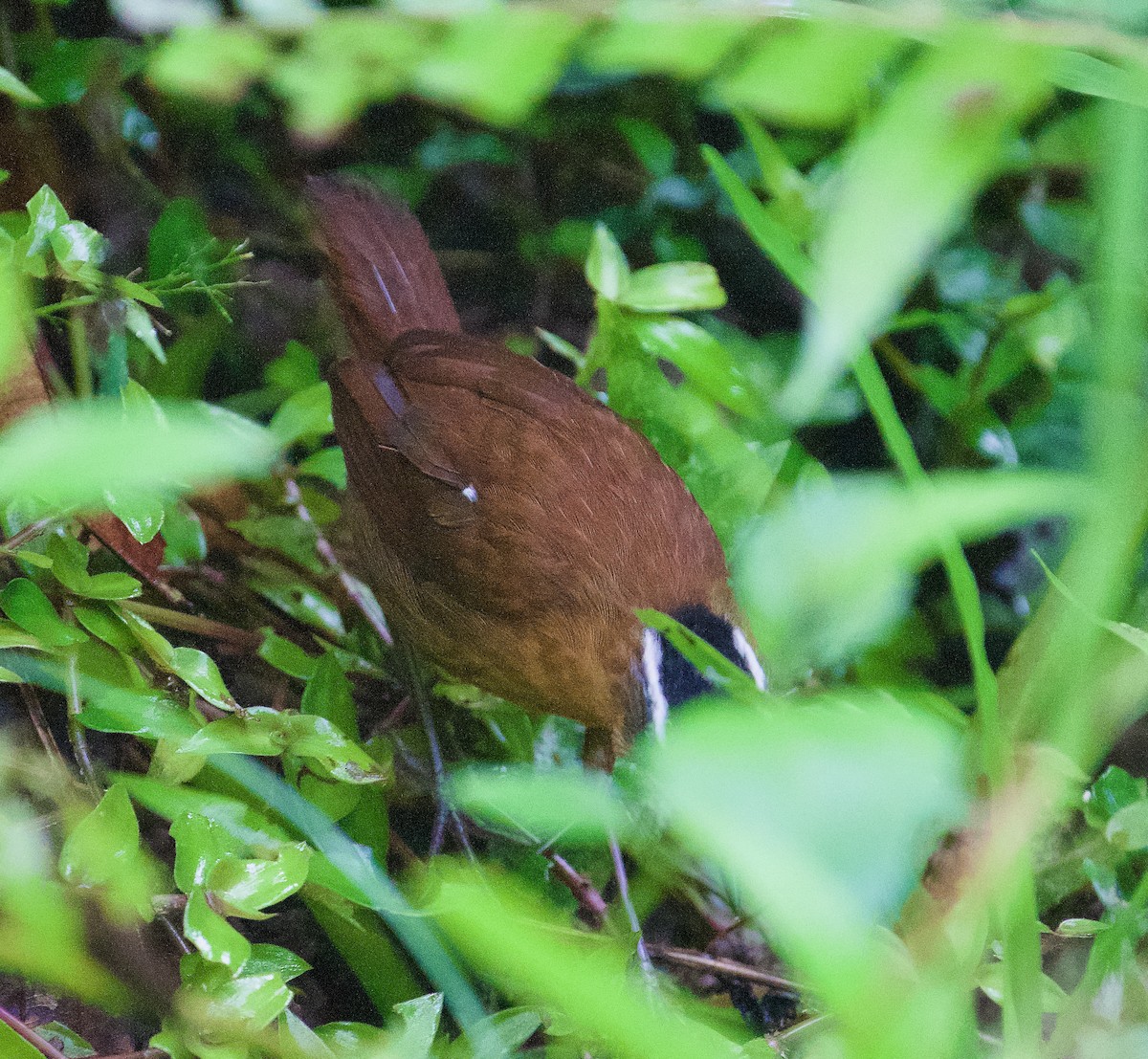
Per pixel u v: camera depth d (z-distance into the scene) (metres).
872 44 2.07
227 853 3.28
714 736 1.14
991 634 6.48
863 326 1.45
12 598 3.71
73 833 3.13
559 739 6.05
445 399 5.79
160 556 5.47
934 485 1.70
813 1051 2.82
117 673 4.00
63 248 3.93
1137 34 2.14
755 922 4.73
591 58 2.39
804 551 1.57
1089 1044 3.02
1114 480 1.73
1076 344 6.40
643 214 7.74
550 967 1.59
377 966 4.15
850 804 1.09
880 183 1.44
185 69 2.96
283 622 5.96
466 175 8.21
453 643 5.63
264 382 7.45
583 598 5.32
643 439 5.70
